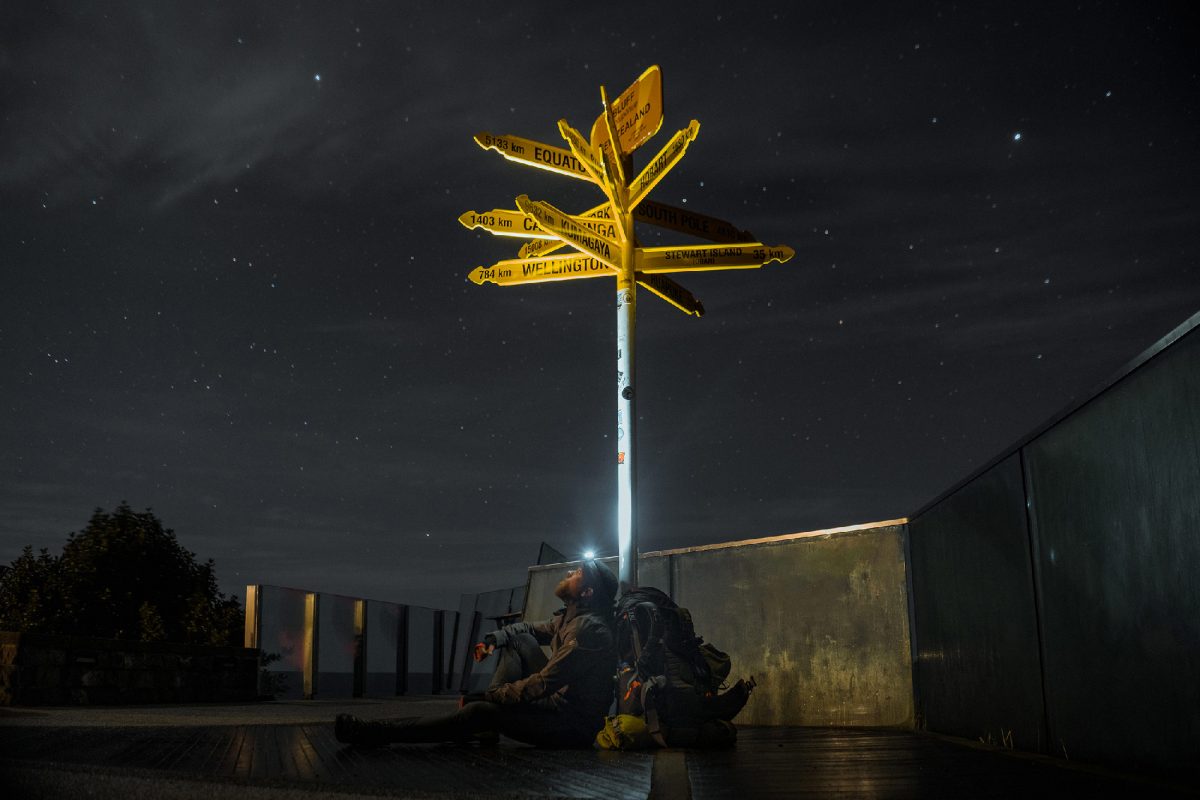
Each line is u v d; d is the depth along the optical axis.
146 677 8.73
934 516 5.48
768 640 6.69
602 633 4.24
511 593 13.12
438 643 14.03
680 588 7.30
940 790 2.70
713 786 2.79
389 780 2.61
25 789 3.05
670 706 4.18
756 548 6.90
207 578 14.05
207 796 2.65
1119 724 3.14
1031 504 3.94
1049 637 3.76
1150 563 2.92
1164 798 2.50
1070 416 3.53
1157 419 2.86
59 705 7.66
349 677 12.09
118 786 2.79
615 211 6.50
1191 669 2.67
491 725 4.02
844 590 6.35
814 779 3.00
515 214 7.10
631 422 6.25
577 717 4.12
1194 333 2.65
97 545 13.12
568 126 6.53
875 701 6.06
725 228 7.29
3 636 7.42
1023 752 4.02
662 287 7.02
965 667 4.90
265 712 7.11
